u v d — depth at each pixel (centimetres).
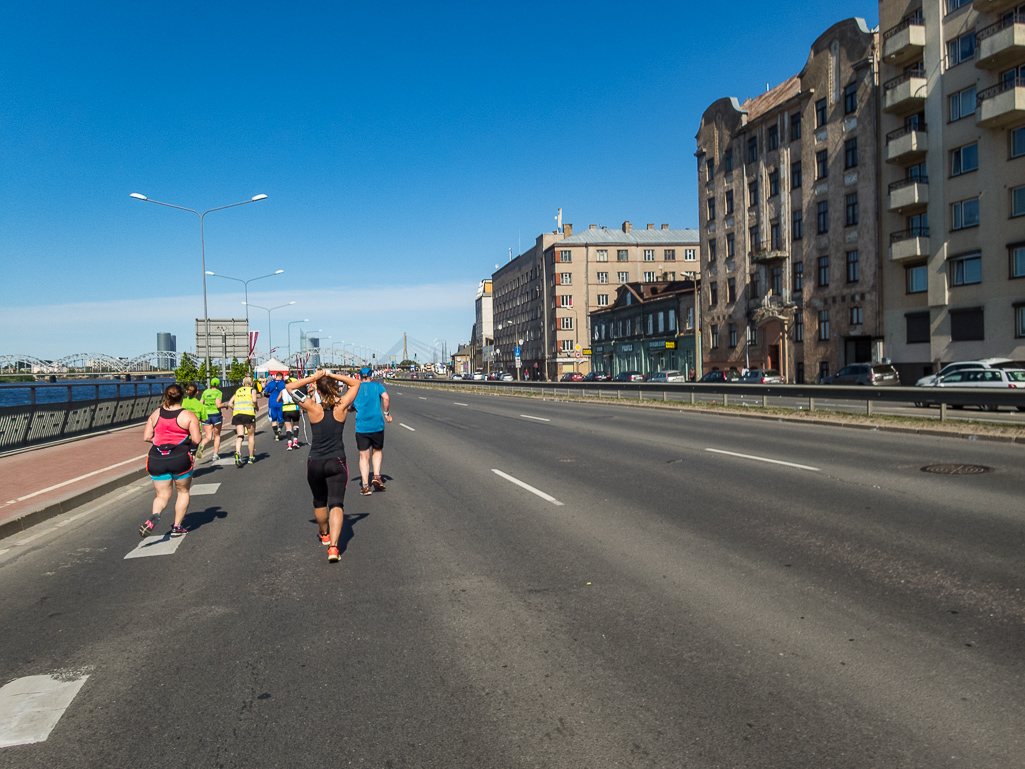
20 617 533
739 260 5194
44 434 1853
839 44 4162
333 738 336
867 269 3969
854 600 490
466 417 2533
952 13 3375
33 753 333
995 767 293
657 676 387
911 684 365
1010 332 3133
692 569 580
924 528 677
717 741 320
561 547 669
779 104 4653
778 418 1938
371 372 1038
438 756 317
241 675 410
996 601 475
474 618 488
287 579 601
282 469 1365
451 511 862
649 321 6850
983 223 3241
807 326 4462
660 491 937
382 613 506
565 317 9238
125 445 1822
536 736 331
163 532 820
